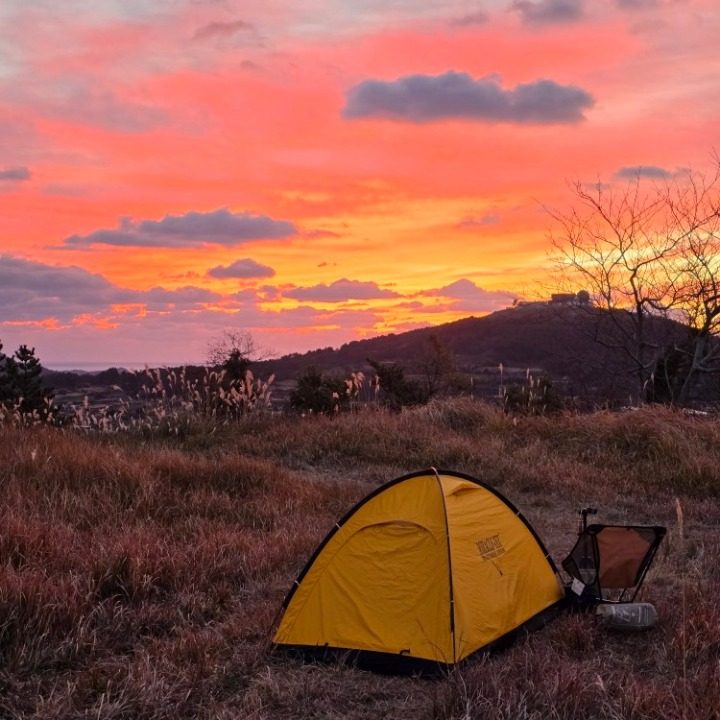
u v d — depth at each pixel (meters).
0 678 4.41
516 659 4.62
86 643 4.83
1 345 17.94
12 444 9.58
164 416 14.13
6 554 5.85
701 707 3.90
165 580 5.86
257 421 14.67
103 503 7.71
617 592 5.67
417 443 12.41
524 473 10.65
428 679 4.56
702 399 15.39
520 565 5.46
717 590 5.81
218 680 4.52
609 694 4.18
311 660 4.82
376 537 5.04
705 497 9.73
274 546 6.81
